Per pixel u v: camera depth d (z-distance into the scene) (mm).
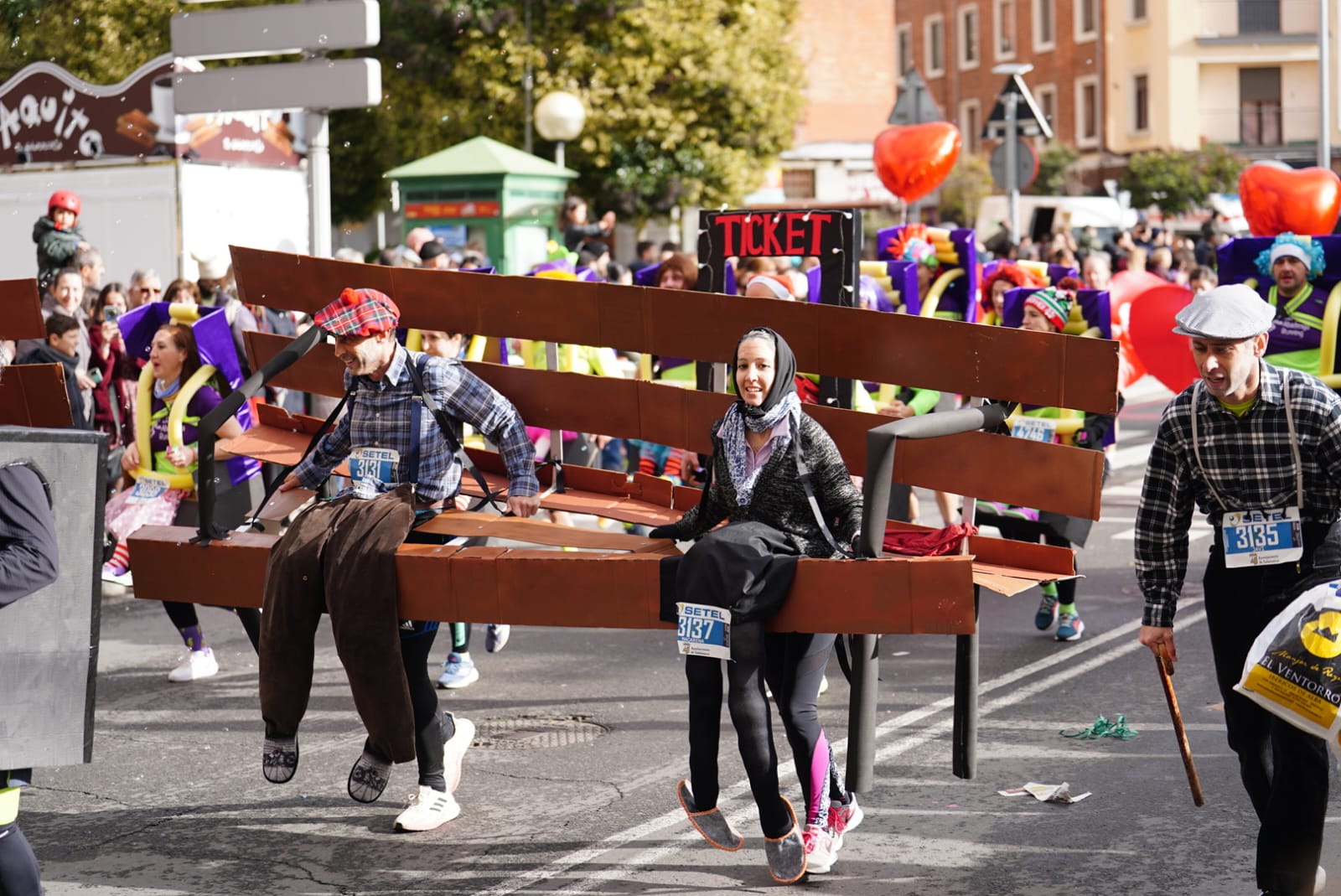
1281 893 4512
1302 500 4527
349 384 5625
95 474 4199
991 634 8977
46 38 16609
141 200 16359
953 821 5688
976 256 10172
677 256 10852
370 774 5469
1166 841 5414
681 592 4883
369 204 26406
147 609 10266
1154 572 4871
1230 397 4500
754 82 25797
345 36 12852
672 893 5012
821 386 6770
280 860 5426
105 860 5465
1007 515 8406
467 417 5590
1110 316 9312
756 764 4844
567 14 25016
